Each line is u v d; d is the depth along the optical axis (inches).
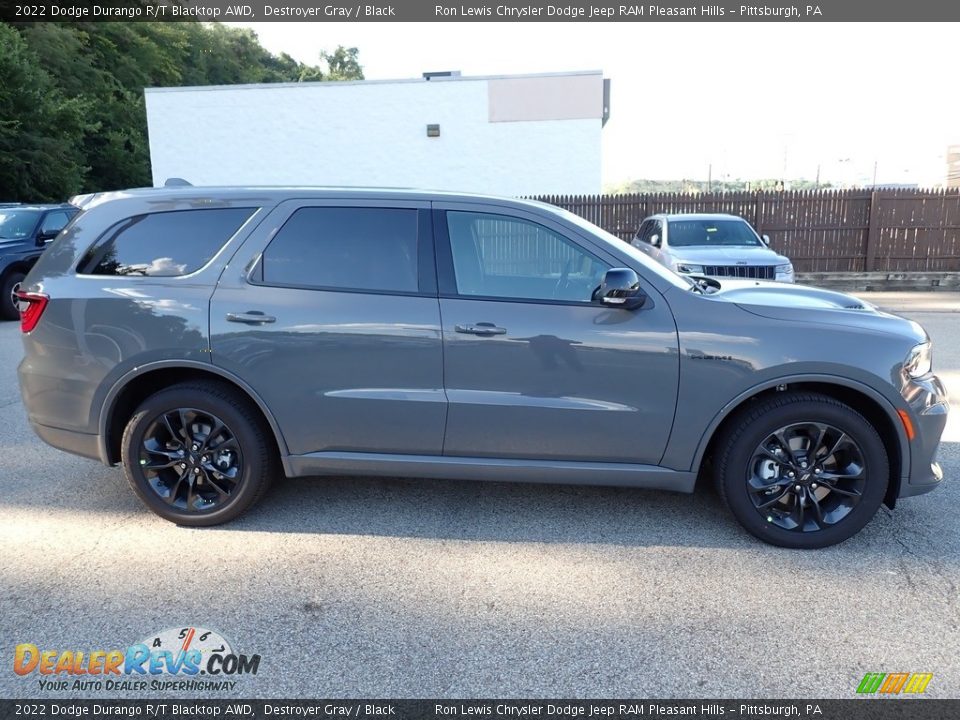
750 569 132.0
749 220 616.7
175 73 1451.8
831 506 139.2
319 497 165.3
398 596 123.2
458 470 145.3
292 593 124.0
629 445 140.3
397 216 144.2
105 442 148.3
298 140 746.2
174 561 134.9
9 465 185.6
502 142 733.3
